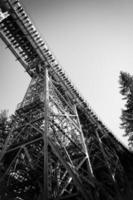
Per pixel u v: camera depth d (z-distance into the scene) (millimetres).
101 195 15695
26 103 17953
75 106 22391
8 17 19734
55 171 12742
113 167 23156
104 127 26766
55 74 22141
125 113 23938
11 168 13898
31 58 22188
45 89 17281
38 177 13203
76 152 15820
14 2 19188
